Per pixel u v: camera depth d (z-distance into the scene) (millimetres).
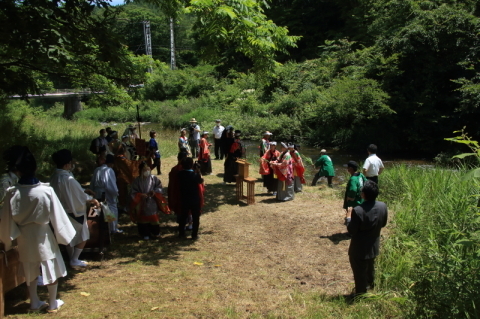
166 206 7055
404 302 4043
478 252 3688
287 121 27297
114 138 10531
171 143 18922
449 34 19828
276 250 6418
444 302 3604
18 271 4125
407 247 5637
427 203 7672
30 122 19234
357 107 22469
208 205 9453
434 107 21062
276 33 9242
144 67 9711
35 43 5762
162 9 9766
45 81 13227
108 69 9070
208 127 31234
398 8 23141
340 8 44094
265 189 11344
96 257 6020
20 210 3787
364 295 4176
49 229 4000
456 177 8633
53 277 4000
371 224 4305
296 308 4340
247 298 4648
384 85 22453
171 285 5035
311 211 8688
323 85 30438
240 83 42094
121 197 8461
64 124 21422
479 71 19281
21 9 6250
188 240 7020
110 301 4500
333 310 4254
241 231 7484
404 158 19859
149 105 43656
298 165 10711
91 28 7008
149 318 4066
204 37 9359
